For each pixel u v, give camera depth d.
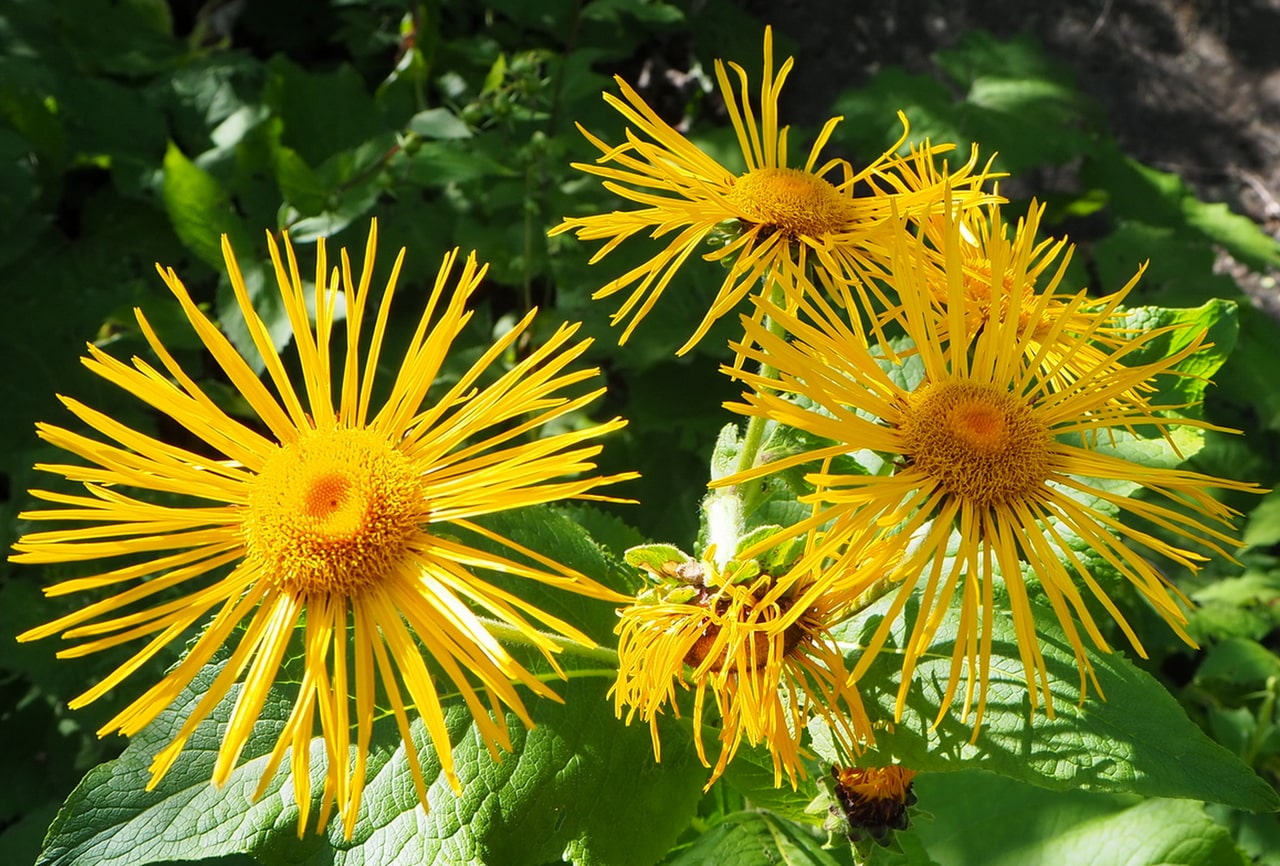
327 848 0.38
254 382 0.35
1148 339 0.36
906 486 0.33
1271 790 0.35
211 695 0.32
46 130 0.72
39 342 0.67
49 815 0.56
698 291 0.66
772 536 0.33
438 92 0.77
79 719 0.57
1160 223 0.84
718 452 0.40
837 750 0.36
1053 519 0.41
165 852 0.36
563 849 0.40
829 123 0.39
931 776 0.53
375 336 0.35
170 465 0.34
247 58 0.79
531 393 0.34
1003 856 0.51
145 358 0.67
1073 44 1.00
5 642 0.57
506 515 0.42
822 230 0.38
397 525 0.34
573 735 0.40
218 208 0.59
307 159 0.71
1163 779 0.35
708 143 0.72
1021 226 0.36
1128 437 0.45
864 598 0.35
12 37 0.78
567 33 0.87
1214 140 0.96
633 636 0.35
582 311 0.64
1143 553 0.69
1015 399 0.35
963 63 0.84
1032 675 0.32
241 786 0.37
